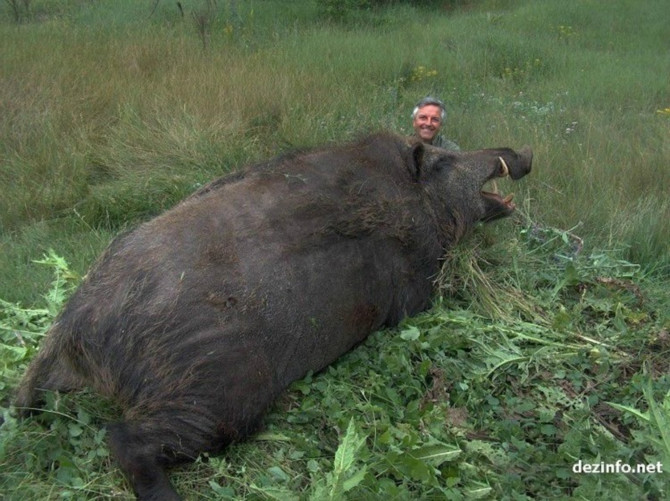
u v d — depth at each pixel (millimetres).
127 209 6145
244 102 8047
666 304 4777
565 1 17156
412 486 3199
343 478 2900
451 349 4129
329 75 9430
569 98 9758
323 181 4102
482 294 4629
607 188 6535
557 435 3559
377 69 10211
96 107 7949
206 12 12680
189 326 3309
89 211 6070
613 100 9945
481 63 11422
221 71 8984
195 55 9930
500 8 17188
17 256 5344
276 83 8578
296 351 3672
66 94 8062
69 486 3072
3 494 3023
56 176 6461
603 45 13875
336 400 3619
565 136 8078
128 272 3389
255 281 3514
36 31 11172
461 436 3488
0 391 3611
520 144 7473
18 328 4207
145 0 14711
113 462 3240
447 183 4727
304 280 3682
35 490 3051
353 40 11773
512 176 5125
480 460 3359
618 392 3908
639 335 4316
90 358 3355
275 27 12672
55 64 8961
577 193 6457
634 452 3324
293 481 3246
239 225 3645
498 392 3945
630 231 5793
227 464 3346
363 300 4023
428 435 3455
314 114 7926
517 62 11695
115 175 6859
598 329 4449
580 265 5062
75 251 5312
